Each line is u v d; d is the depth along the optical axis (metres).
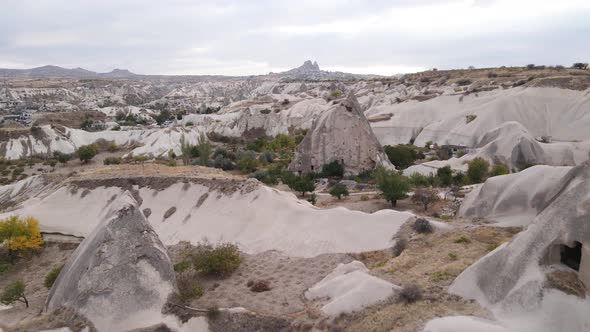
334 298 23.91
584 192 19.11
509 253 19.80
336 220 36.16
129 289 25.00
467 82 133.75
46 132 104.38
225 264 31.03
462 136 95.56
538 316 16.84
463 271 21.64
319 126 67.81
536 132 92.06
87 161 93.12
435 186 54.16
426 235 31.61
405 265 26.66
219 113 154.38
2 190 61.59
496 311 18.28
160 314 24.58
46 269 38.00
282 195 41.81
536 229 19.58
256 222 38.88
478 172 56.31
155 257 26.97
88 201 46.94
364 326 19.64
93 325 23.44
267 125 119.81
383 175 47.53
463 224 33.03
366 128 66.56
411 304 20.30
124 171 51.97
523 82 110.25
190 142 106.06
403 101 128.12
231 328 23.19
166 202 45.22
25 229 39.34
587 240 17.53
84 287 24.73
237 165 75.75
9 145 99.12
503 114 94.75
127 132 112.12
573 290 17.14
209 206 42.88
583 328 16.05
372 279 22.94
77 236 42.94
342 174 65.44
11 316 28.11
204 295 27.64
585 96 92.69
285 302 25.72
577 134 87.06
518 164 67.81
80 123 143.12
